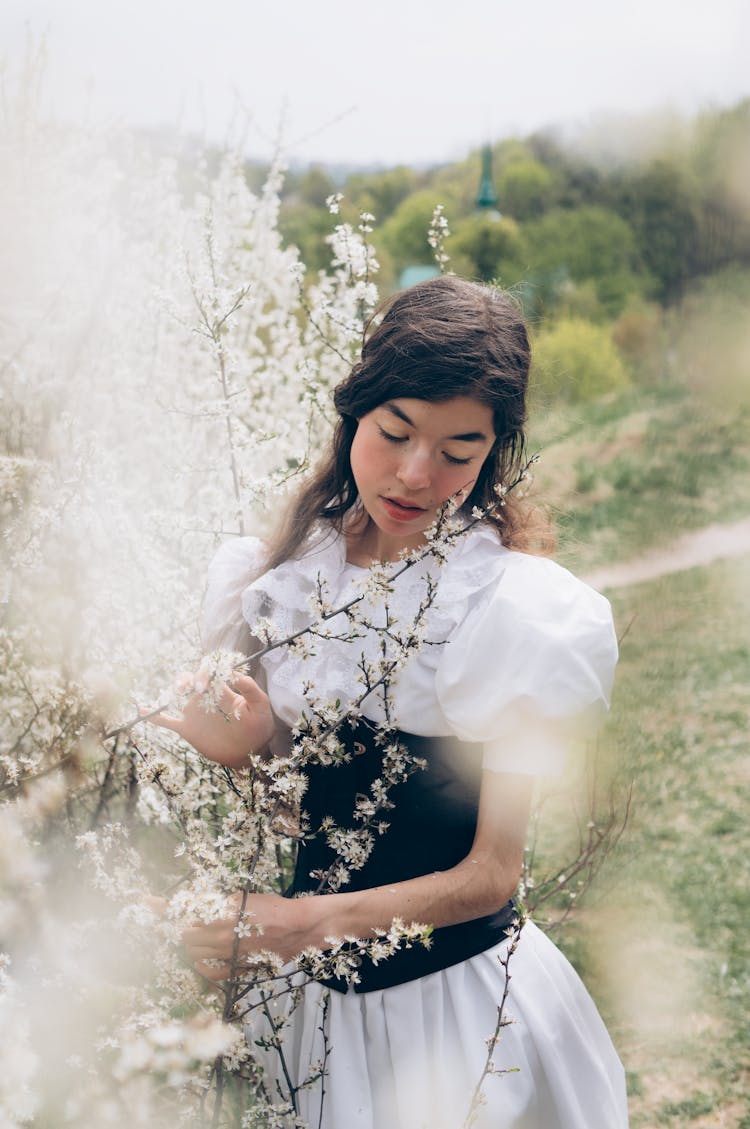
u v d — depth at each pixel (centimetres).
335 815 129
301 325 302
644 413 955
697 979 301
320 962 113
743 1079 272
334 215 198
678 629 504
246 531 194
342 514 135
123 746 177
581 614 120
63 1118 117
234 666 122
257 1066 129
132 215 296
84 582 163
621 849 307
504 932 130
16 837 122
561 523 156
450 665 120
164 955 121
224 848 118
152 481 246
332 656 125
